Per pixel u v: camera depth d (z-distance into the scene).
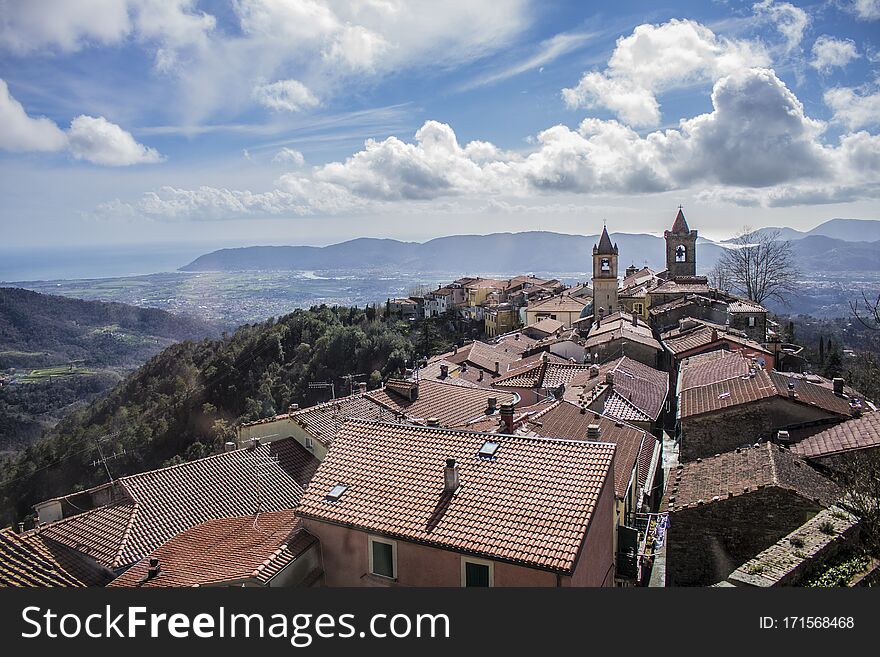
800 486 21.91
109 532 25.31
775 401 30.70
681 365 49.72
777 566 15.94
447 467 19.70
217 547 22.86
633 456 29.20
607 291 90.31
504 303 136.00
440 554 17.97
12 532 24.59
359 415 37.47
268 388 101.25
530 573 16.52
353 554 19.77
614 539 21.44
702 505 21.73
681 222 102.88
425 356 101.06
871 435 25.42
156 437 94.44
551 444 21.03
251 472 31.95
